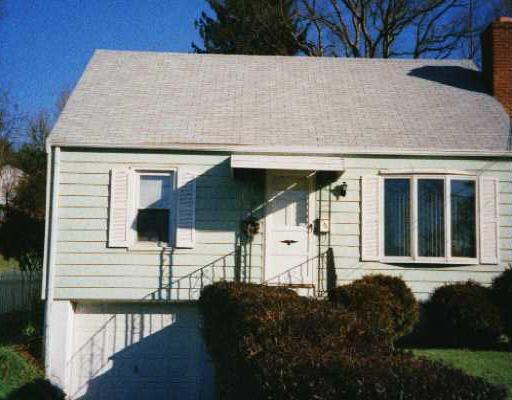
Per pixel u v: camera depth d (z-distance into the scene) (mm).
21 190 27500
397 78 16406
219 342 8070
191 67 16609
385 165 13250
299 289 12953
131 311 13336
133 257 12922
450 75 16609
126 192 13031
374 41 30469
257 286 9562
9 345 13789
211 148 13078
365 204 13180
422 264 13039
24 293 21406
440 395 3566
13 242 20062
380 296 11234
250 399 5051
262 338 5488
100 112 14094
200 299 11383
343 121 14133
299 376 4141
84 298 12773
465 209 13172
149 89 15320
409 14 29453
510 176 13195
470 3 29406
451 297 12078
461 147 13172
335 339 5289
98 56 16797
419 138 13484
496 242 13016
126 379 13180
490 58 15617
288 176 13336
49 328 12688
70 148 13086
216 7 30062
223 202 13148
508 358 10641
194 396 13141
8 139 30922
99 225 12961
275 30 29719
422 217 13141
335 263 13086
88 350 13188
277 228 13172
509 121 14148
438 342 12570
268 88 15617
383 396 3639
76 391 13016
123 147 13070
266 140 13234
